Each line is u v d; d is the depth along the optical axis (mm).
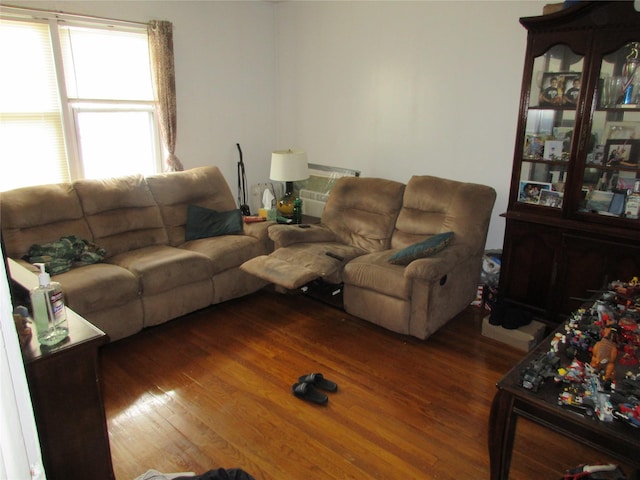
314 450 2066
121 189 3541
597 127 2826
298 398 2443
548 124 3072
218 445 2096
